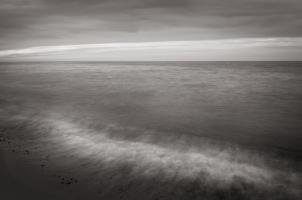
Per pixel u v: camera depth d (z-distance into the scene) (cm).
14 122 1611
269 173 862
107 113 2073
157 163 941
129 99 2895
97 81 5081
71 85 4334
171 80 5281
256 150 1123
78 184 762
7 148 1084
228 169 892
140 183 781
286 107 2402
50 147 1120
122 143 1204
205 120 1861
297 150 1136
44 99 2816
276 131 1549
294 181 805
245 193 729
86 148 1117
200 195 717
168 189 747
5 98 2850
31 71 9088
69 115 1923
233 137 1393
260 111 2230
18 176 796
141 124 1678
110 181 789
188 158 998
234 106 2484
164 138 1304
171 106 2477
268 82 4653
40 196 675
